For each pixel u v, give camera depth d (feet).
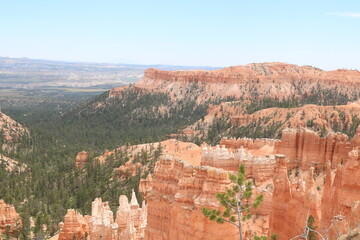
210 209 135.54
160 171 175.73
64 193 477.77
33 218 395.14
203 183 144.66
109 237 213.05
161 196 170.50
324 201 162.61
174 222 150.41
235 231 134.21
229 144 383.86
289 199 166.50
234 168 218.59
